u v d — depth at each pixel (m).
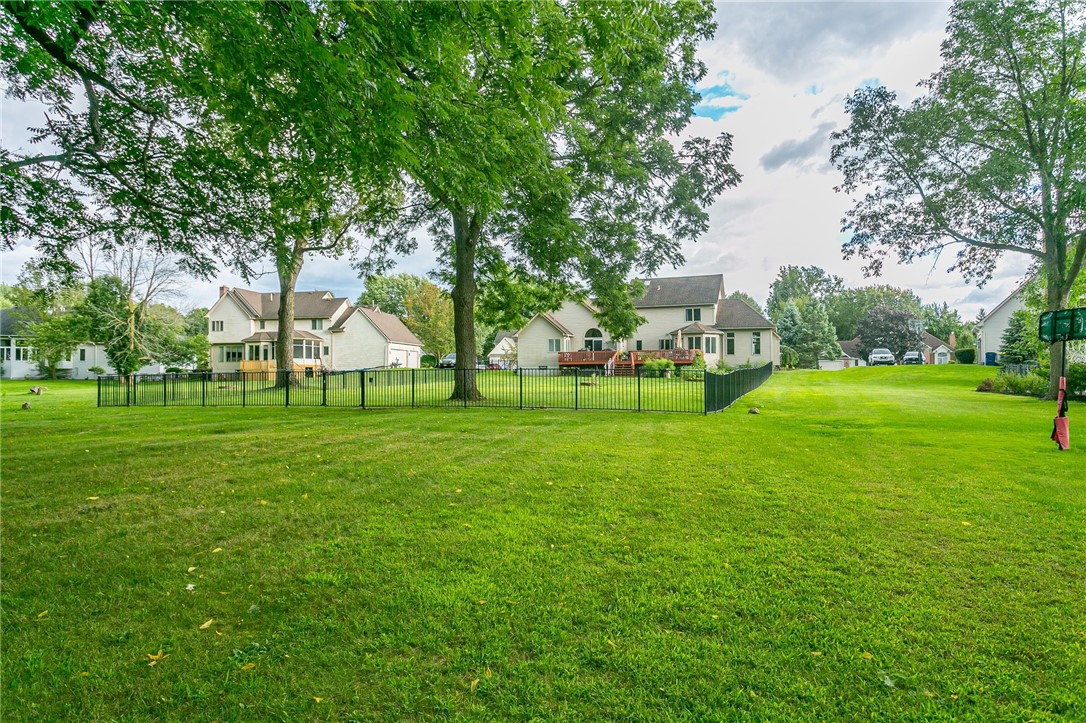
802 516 4.44
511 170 8.55
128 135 8.33
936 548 3.72
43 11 5.26
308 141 6.53
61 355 37.56
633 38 7.25
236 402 16.72
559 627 2.70
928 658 2.43
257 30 4.68
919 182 17.75
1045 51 15.54
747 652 2.47
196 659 2.45
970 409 13.61
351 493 5.23
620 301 15.73
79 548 3.80
